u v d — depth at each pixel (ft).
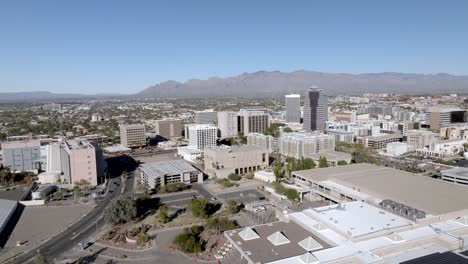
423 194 629.10
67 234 613.11
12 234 617.21
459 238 440.45
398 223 479.41
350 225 472.03
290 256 409.69
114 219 632.38
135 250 542.16
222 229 605.73
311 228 476.95
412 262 370.94
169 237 587.68
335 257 395.34
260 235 470.39
